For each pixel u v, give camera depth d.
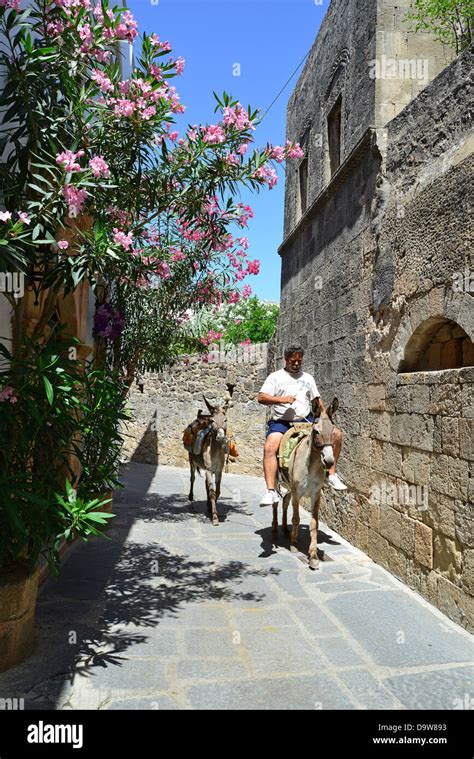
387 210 5.72
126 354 8.36
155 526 7.35
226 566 5.53
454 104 4.47
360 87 6.73
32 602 3.41
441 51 6.29
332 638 3.79
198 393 14.95
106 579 4.99
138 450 16.77
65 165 2.98
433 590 4.49
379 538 5.70
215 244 5.07
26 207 3.23
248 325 21.77
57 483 3.33
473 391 3.95
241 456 13.77
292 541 6.16
